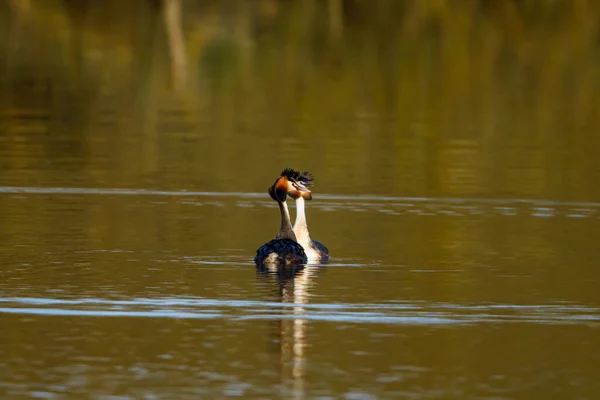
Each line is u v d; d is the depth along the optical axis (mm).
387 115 32906
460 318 12758
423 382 10656
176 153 26094
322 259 15969
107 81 38656
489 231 18266
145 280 14391
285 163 24844
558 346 11742
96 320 12500
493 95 36781
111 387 10430
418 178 23266
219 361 11172
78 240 16953
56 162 24594
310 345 11703
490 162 25359
